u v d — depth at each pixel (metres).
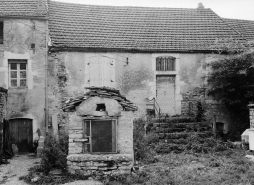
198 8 20.73
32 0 16.77
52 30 16.70
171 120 15.72
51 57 15.80
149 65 16.84
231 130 17.27
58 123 15.66
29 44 15.33
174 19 19.52
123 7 19.88
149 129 15.01
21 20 15.27
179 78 17.11
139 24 18.66
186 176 9.53
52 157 10.33
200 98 17.25
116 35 17.44
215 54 17.41
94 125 10.09
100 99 10.09
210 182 8.95
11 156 13.73
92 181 9.42
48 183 9.30
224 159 11.69
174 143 13.84
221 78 16.22
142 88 16.73
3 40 15.11
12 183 9.55
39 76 15.38
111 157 9.74
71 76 16.00
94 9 19.22
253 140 12.73
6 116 14.41
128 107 10.11
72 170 9.83
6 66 15.06
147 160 11.55
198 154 12.49
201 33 18.52
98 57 16.33
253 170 10.02
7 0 16.52
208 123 16.14
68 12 18.44
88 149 10.09
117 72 16.52
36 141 15.05
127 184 9.06
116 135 10.09
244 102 16.23
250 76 16.03
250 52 15.60
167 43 17.36
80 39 16.55
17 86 15.30
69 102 10.17
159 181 9.05
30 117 15.15
